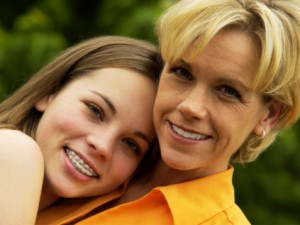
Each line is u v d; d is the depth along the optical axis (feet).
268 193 26.04
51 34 25.34
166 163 11.94
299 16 11.40
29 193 11.33
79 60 13.32
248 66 11.07
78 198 13.39
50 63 13.60
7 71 24.49
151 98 12.89
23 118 13.48
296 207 26.35
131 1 26.30
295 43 11.33
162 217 12.17
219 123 11.44
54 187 12.77
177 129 11.72
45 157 12.87
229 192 12.62
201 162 11.82
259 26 11.07
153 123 12.91
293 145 25.20
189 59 11.24
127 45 13.25
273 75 11.12
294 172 26.48
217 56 11.10
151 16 24.58
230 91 11.35
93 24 27.99
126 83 12.81
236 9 11.10
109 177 12.88
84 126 12.67
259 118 11.88
